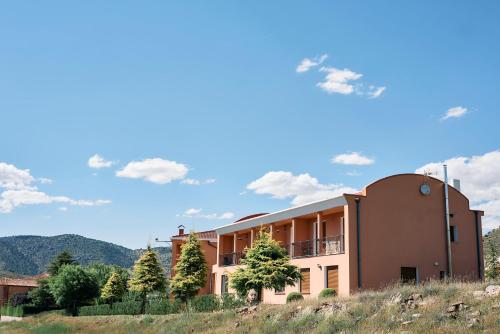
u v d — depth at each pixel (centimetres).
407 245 2750
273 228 3497
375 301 1845
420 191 2856
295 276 2717
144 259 3922
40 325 3981
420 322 1539
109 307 4109
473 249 2948
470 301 1590
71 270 4953
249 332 2020
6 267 17850
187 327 2384
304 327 1858
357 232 2653
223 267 3912
